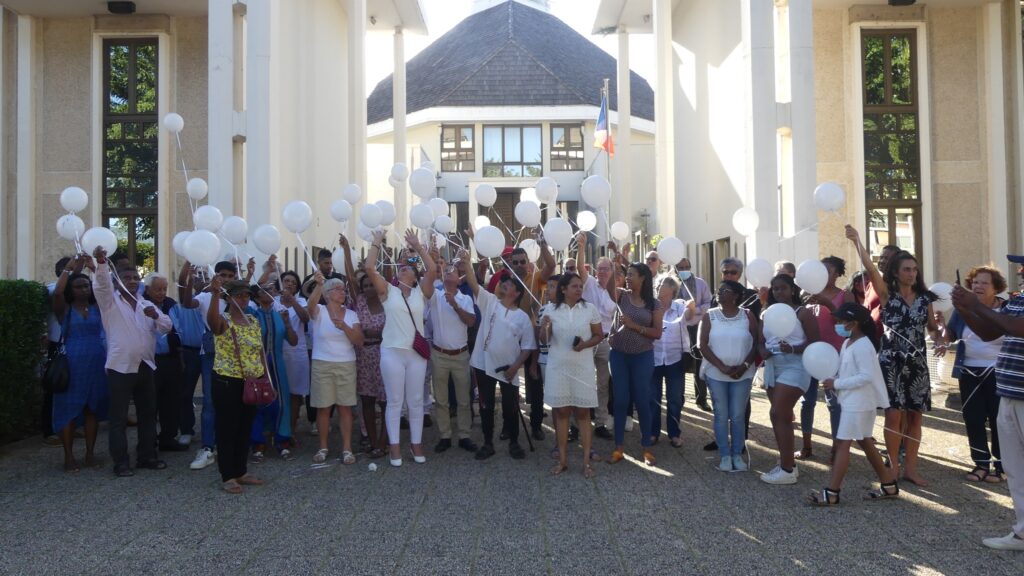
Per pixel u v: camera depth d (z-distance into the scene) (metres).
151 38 15.30
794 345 6.26
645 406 6.99
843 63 15.66
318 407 7.10
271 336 7.30
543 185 8.45
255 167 11.99
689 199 18.03
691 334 9.60
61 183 15.27
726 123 14.96
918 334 6.18
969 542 4.82
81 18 15.30
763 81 11.96
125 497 6.04
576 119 26.08
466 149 26.39
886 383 6.15
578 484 6.32
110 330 6.69
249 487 6.29
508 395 7.37
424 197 7.87
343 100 18.94
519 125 26.42
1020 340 4.77
